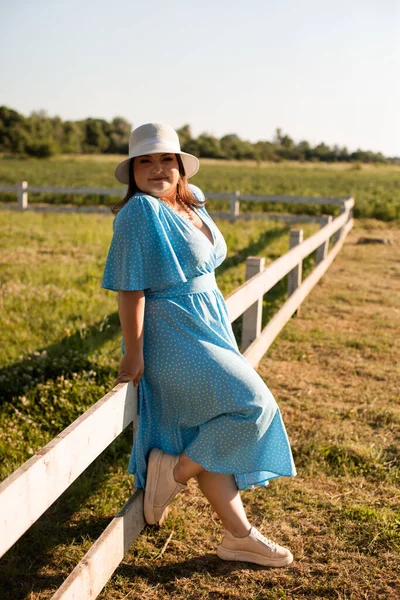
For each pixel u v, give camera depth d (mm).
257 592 2494
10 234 12250
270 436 2408
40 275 8391
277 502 3154
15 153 107000
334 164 122688
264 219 15172
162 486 2451
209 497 2510
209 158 120562
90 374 4668
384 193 26141
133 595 2480
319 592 2500
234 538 2598
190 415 2361
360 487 3324
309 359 5523
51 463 1780
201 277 2387
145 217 2225
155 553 2723
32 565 2727
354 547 2777
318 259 9047
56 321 6211
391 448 3779
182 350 2303
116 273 2256
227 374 2279
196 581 2561
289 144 141500
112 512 3135
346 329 6516
